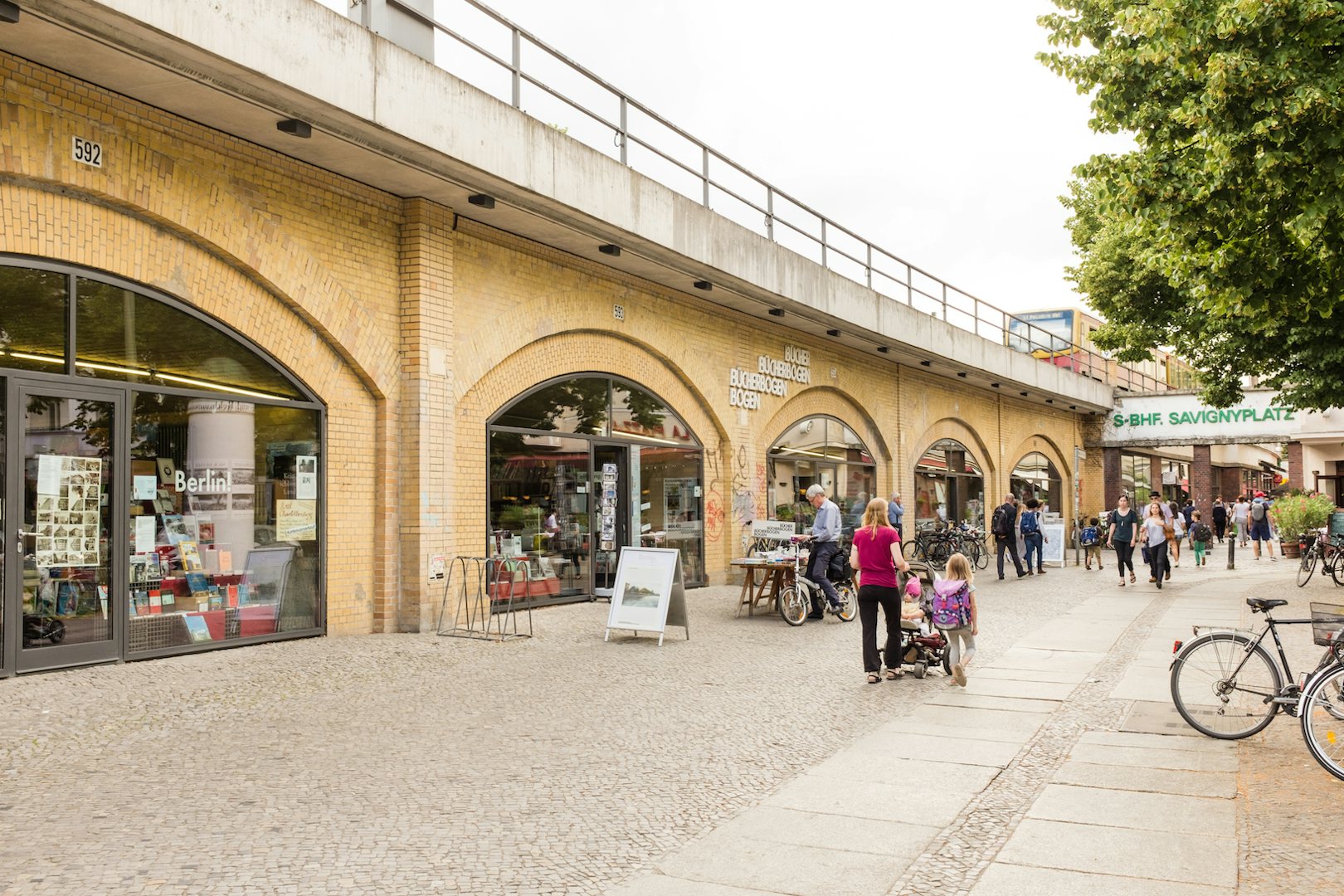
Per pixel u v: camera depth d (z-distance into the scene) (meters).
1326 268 10.26
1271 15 8.62
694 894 4.58
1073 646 12.16
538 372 14.61
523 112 12.28
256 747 6.95
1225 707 7.53
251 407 10.73
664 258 15.60
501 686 9.24
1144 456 46.03
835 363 23.47
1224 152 9.08
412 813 5.65
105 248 9.24
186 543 10.08
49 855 4.89
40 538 8.77
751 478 20.00
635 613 12.13
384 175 11.48
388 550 12.04
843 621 14.28
